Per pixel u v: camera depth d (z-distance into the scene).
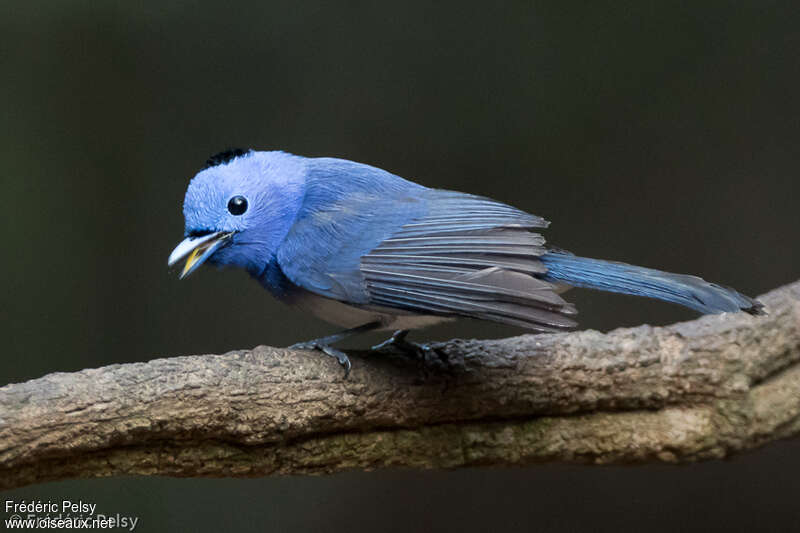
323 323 12.80
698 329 6.87
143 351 12.75
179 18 13.44
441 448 6.47
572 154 13.53
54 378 5.70
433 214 6.45
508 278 5.77
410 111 13.66
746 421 6.73
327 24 13.66
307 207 6.70
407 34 13.73
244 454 6.09
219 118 13.45
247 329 12.82
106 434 5.66
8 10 13.04
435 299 5.98
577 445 6.68
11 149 12.80
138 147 13.23
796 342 6.89
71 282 12.69
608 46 13.55
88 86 13.19
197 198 6.64
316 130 13.58
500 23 13.68
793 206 13.15
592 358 6.61
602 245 13.41
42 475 5.73
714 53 13.44
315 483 11.64
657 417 6.78
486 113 13.60
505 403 6.46
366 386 6.21
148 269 12.95
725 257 13.24
